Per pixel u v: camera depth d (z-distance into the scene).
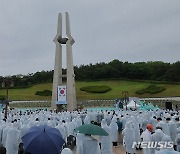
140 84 108.38
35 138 7.95
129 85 108.38
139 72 119.88
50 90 99.25
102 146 12.32
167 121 16.92
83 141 8.67
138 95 88.38
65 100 45.09
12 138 12.55
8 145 12.53
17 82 115.62
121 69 122.56
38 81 120.88
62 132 16.16
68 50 48.12
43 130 8.19
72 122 18.73
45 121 19.48
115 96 87.12
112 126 18.91
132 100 44.81
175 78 108.50
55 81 47.75
